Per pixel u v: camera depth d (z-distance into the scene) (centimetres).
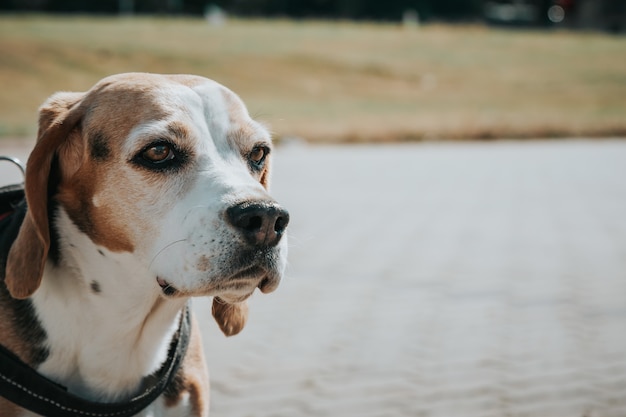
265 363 486
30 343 260
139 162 263
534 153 1634
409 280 673
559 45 4281
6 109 2094
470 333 543
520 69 3519
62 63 2777
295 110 2308
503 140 1869
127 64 2895
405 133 1822
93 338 263
